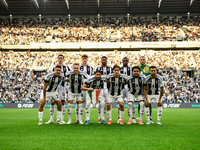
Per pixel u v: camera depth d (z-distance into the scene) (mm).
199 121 8844
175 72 31969
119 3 37531
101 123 7746
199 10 39938
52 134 5383
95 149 3904
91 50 37250
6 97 28391
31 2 37594
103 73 8477
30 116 11945
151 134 5371
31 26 41188
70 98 7883
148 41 37406
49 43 36719
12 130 6102
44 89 7480
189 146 4133
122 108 7637
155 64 33500
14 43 37219
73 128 6438
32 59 35312
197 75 31328
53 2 37531
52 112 8141
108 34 39438
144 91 7500
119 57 35375
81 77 7750
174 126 6980
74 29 40688
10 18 41969
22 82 30875
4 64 34125
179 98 27438
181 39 37188
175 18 41562
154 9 39875
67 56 35656
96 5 38188
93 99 7621
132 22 41500
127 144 4281
